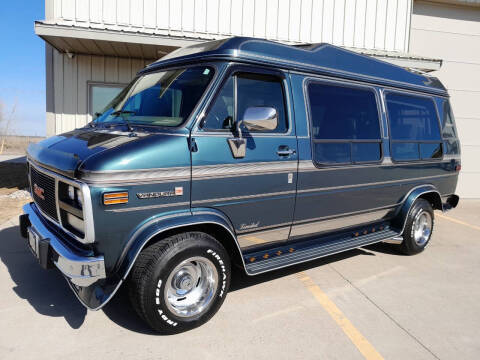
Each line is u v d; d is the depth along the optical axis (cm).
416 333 352
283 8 920
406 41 1011
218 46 363
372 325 363
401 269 512
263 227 389
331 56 447
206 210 341
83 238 301
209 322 356
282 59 393
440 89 612
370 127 482
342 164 443
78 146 331
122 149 302
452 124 632
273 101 386
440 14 1040
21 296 390
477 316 388
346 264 523
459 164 645
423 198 589
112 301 390
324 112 430
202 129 338
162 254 313
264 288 433
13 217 651
